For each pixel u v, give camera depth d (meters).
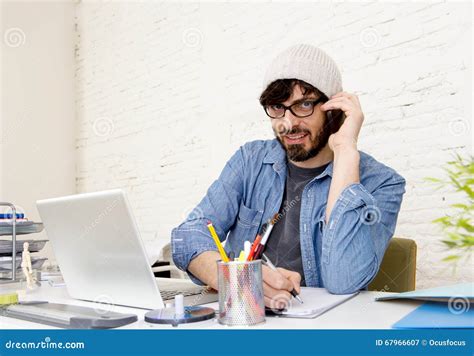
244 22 2.46
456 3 1.71
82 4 3.59
